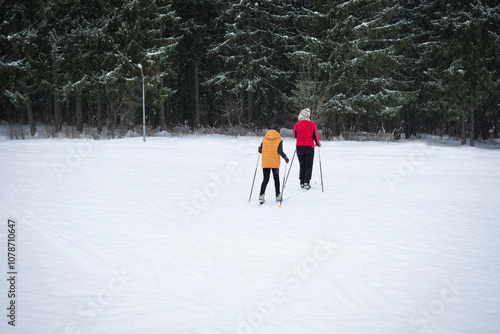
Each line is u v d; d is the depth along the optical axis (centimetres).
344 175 1095
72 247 456
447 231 520
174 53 3422
